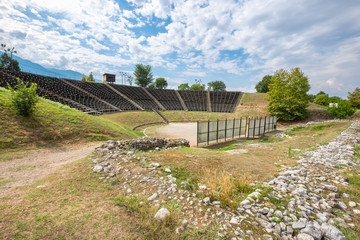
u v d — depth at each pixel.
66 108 18.52
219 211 4.31
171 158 8.99
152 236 3.35
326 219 4.01
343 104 34.00
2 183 5.75
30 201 4.36
